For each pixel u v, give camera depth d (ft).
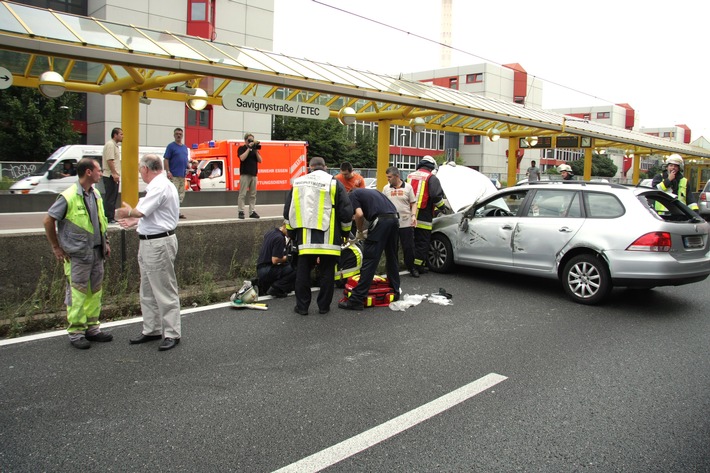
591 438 11.59
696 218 23.82
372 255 22.24
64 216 16.52
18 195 43.86
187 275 25.63
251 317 20.94
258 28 115.34
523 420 12.41
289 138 140.97
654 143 72.49
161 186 16.74
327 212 20.93
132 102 27.53
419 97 35.47
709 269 23.04
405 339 18.44
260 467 10.29
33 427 11.78
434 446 11.16
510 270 26.89
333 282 21.67
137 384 14.21
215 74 25.96
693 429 12.06
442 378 14.94
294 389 14.03
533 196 26.63
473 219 28.96
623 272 22.43
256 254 28.17
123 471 10.09
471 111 39.50
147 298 17.54
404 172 102.83
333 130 146.82
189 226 25.75
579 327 20.26
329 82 30.78
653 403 13.46
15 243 20.49
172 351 16.85
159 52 24.79
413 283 27.94
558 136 57.11
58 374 14.82
